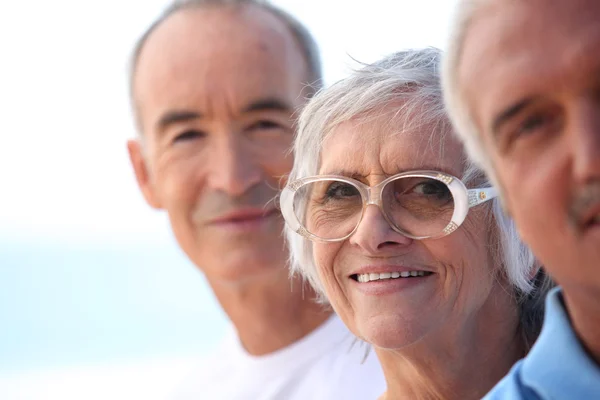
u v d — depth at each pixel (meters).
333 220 2.30
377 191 2.21
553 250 1.25
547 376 1.38
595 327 1.35
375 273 2.25
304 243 2.51
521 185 1.26
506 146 1.27
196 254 3.47
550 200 1.23
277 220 3.34
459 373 2.30
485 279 2.26
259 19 3.42
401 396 2.41
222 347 3.63
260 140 3.35
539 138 1.24
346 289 2.34
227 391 3.46
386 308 2.23
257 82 3.33
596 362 1.38
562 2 1.20
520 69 1.22
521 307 2.39
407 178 2.19
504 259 2.28
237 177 3.28
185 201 3.40
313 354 3.25
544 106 1.22
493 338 2.32
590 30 1.17
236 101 3.30
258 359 3.40
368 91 2.23
